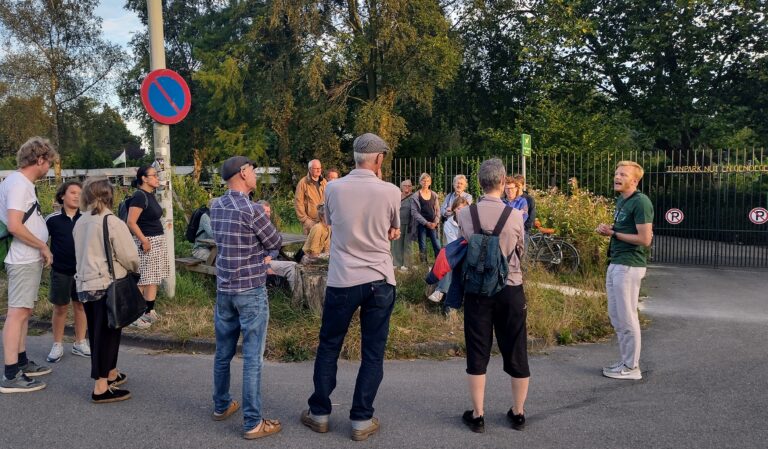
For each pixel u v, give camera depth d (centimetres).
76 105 3747
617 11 2064
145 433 407
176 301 741
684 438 402
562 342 661
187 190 1213
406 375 541
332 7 2219
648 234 512
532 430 417
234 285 395
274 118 2306
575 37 2005
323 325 407
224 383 423
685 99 1975
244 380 396
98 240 448
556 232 1079
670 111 2033
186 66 3550
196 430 412
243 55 2745
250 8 2822
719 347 639
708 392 496
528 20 2206
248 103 2853
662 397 485
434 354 606
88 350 593
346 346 586
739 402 471
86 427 416
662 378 536
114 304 442
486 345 416
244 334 399
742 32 1816
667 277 1131
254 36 2314
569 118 1830
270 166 2770
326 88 2348
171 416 437
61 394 483
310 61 2106
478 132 2455
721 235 1319
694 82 1973
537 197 1187
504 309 414
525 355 417
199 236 843
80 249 453
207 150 2762
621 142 1973
